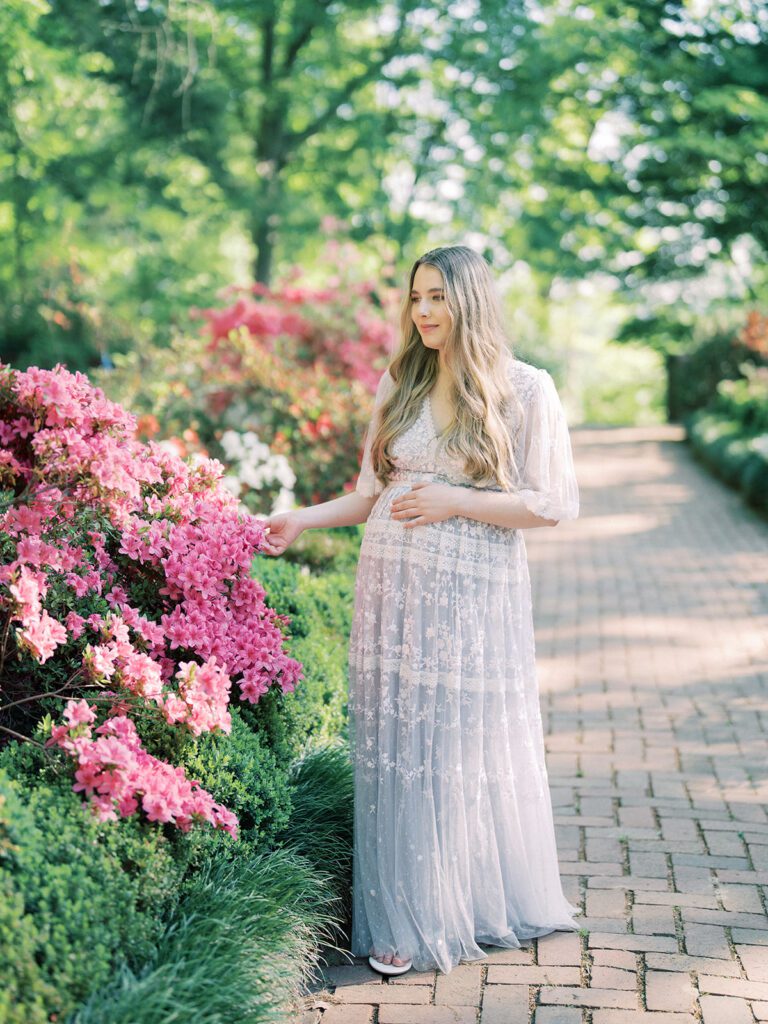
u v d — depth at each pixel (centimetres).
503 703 282
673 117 1895
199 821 245
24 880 209
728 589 806
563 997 265
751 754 458
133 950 225
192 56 1244
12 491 267
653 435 1986
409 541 276
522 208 2181
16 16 962
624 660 623
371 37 2005
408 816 276
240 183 1727
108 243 1568
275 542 307
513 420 280
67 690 284
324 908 297
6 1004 190
